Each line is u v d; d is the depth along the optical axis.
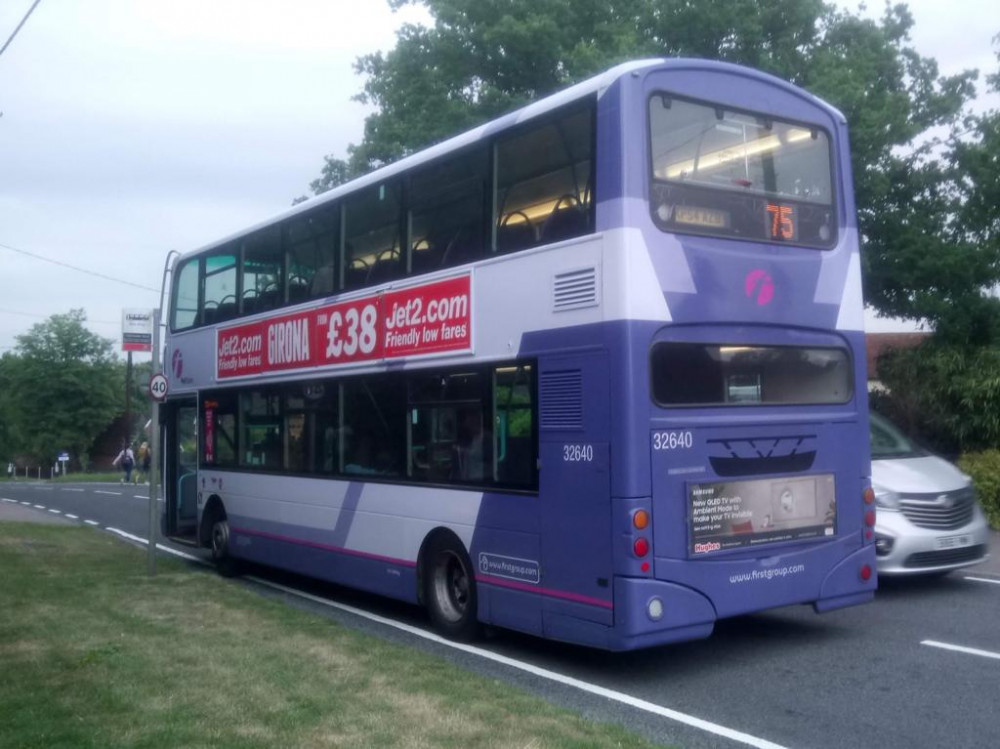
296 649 8.85
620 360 7.63
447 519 9.55
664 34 20.30
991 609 10.48
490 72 23.55
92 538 18.92
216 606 11.04
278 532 12.82
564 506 8.07
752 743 6.54
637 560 7.55
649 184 7.86
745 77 8.54
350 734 6.41
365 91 25.27
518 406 8.64
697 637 7.81
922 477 11.27
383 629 10.41
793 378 8.58
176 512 16.00
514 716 6.79
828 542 8.65
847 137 9.20
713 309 8.05
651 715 7.19
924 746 6.45
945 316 18.48
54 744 6.27
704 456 7.92
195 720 6.75
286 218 12.80
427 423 9.94
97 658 8.48
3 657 8.61
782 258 8.53
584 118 8.13
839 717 7.07
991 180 18.92
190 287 15.76
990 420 17.33
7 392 77.19
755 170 8.50
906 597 11.20
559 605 8.12
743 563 8.08
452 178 9.68
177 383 15.96
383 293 10.65
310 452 12.13
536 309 8.45
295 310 12.46
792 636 9.56
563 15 22.50
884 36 20.59
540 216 8.51
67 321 75.25
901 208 19.86
